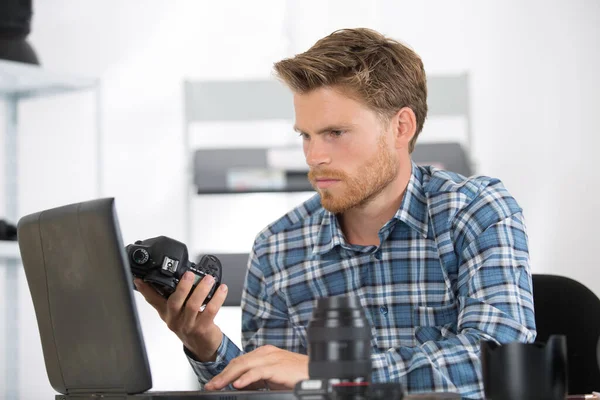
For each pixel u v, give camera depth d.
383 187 1.79
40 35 5.14
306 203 2.07
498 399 1.10
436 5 4.92
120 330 1.30
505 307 1.72
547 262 4.83
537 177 4.85
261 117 4.56
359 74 1.68
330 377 1.06
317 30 4.91
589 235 4.81
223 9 5.09
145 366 1.30
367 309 1.92
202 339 1.74
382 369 1.49
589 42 4.83
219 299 1.70
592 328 2.11
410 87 1.78
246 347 2.05
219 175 4.49
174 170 5.07
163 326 4.89
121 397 1.33
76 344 1.38
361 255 1.94
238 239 5.00
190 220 4.61
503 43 4.89
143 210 5.07
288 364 1.43
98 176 4.19
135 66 5.11
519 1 4.88
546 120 4.86
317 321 1.08
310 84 1.69
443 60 4.92
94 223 1.30
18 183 4.88
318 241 1.98
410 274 1.90
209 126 5.03
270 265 2.05
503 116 4.88
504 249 1.78
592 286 4.80
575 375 2.11
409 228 1.90
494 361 1.10
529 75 4.87
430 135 4.89
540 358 1.08
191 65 5.10
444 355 1.54
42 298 1.44
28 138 5.11
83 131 5.10
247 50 5.07
